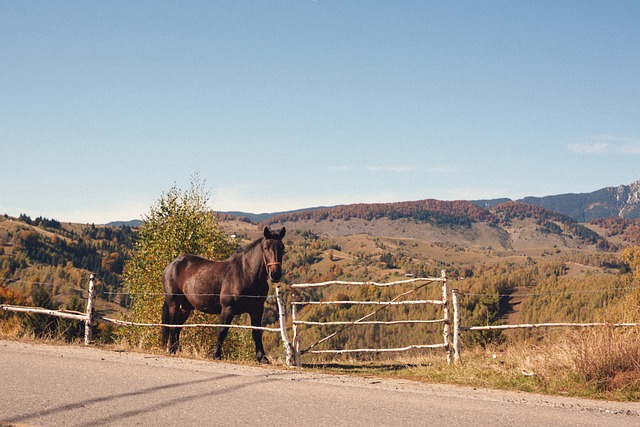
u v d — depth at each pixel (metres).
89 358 8.91
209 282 12.48
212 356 11.86
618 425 5.71
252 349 21.88
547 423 5.70
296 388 6.99
